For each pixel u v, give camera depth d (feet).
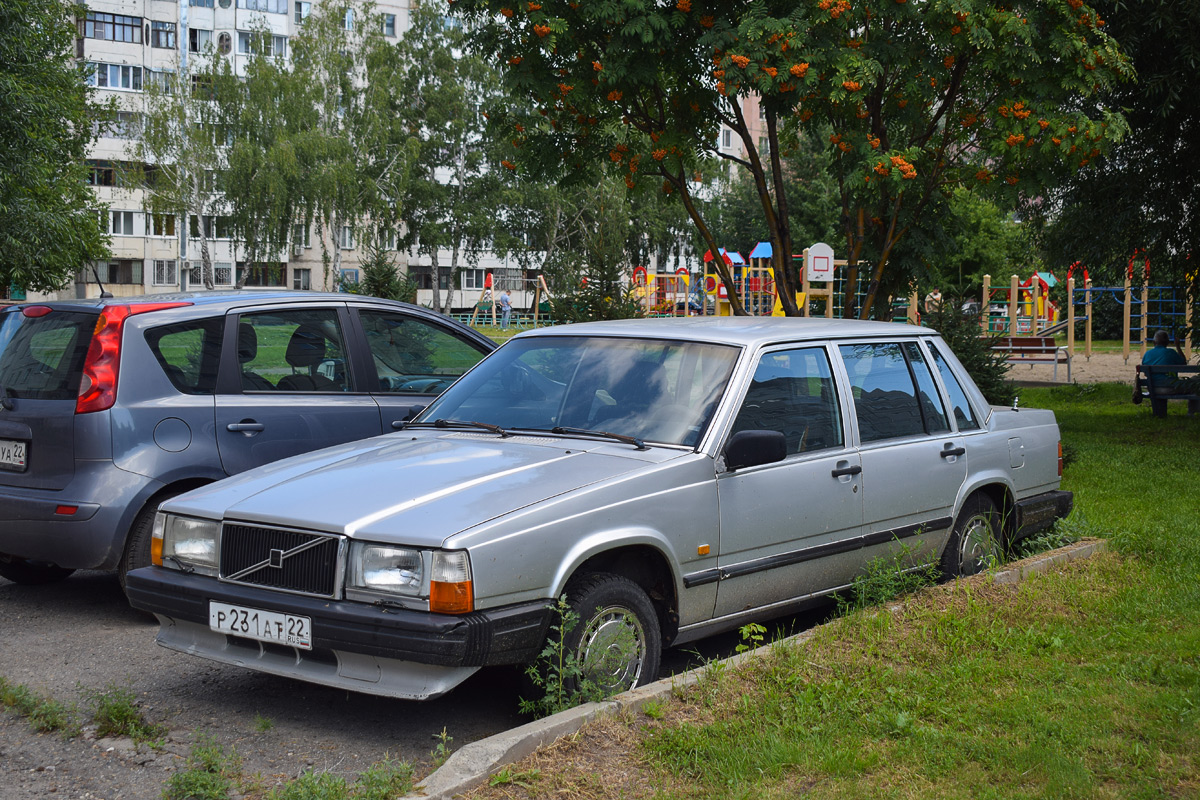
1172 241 55.57
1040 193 38.68
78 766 13.56
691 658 18.69
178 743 14.44
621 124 41.04
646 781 12.41
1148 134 50.65
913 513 20.03
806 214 193.47
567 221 223.51
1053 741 13.48
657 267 246.06
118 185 211.61
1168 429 55.16
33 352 21.09
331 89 194.49
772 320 19.84
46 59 111.24
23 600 22.21
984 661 16.40
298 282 252.42
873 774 12.70
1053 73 35.83
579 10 35.99
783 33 33.65
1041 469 23.84
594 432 17.12
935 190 41.16
